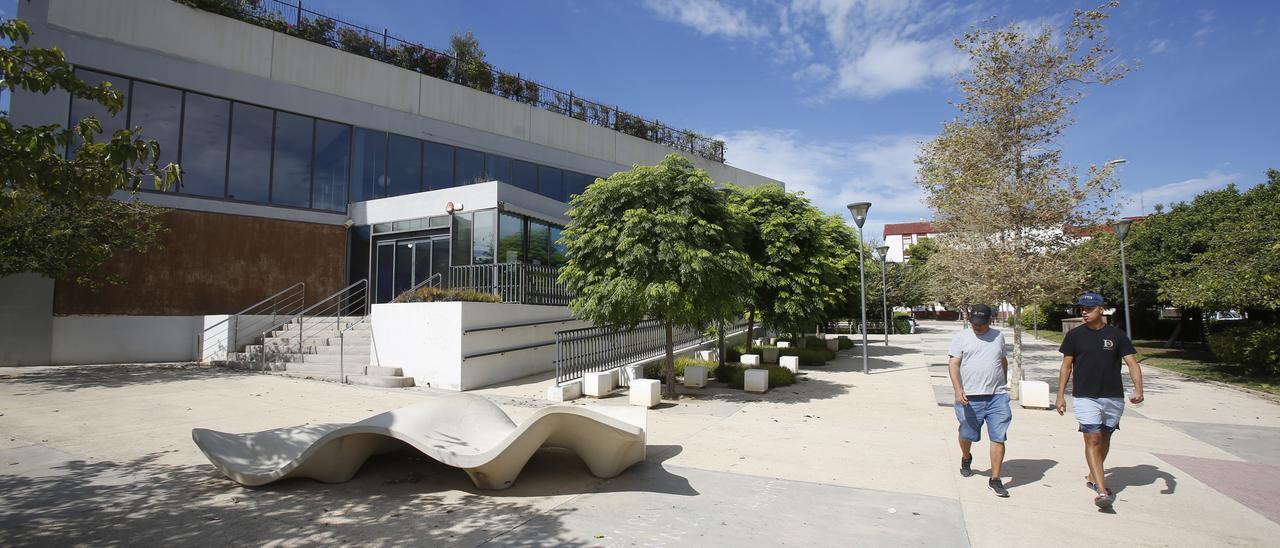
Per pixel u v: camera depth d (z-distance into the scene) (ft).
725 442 23.80
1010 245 36.55
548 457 20.70
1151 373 49.70
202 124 55.26
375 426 16.66
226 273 55.52
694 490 17.28
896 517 15.15
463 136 72.33
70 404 30.58
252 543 12.87
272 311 57.62
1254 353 44.29
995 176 36.55
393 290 59.88
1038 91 36.45
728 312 35.70
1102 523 14.87
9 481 17.24
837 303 60.34
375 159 65.31
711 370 45.09
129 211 43.42
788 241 49.80
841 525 14.55
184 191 53.88
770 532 14.01
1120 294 69.00
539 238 60.44
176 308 52.90
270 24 60.95
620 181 33.96
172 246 52.95
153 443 22.06
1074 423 28.14
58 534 13.25
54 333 47.83
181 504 15.38
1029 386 32.24
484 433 18.95
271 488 16.81
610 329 43.01
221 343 49.96
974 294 37.52
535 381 41.93
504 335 42.39
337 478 17.34
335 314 61.21
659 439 24.34
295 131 60.44
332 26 65.72
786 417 29.48
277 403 31.60
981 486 17.92
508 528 13.96
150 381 39.50
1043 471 19.63
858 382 43.60
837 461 20.83
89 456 20.13
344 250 62.80
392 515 14.75
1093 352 16.79
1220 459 21.44
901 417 29.55
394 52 69.92
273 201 58.70
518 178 77.61
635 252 31.60
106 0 51.06
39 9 48.14
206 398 32.86
